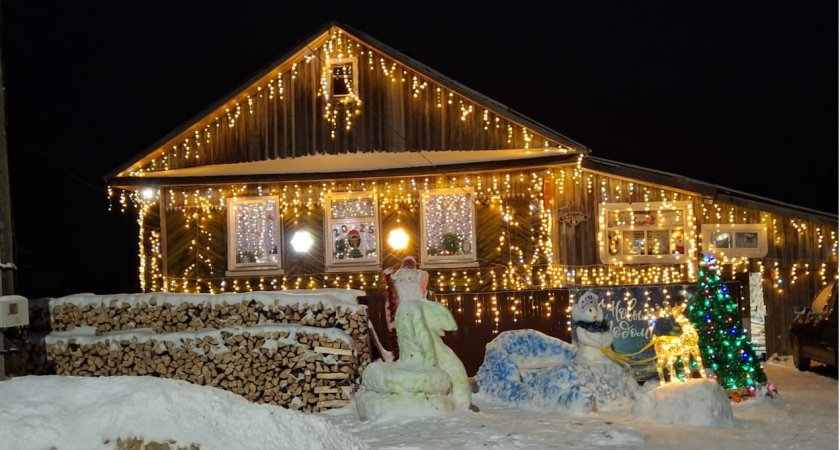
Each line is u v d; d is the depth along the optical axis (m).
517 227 20.47
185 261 21.36
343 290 16.44
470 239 20.72
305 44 21.17
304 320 15.69
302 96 21.48
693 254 19.75
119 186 21.17
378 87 21.30
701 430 11.96
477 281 20.55
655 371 16.45
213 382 15.41
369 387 13.52
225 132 21.58
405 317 13.68
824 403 14.24
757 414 13.30
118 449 8.38
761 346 19.97
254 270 21.25
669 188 19.75
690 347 13.91
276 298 15.79
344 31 21.19
